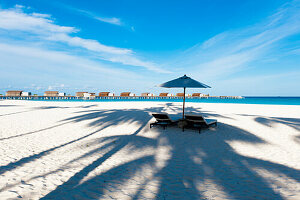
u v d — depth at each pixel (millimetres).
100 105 19250
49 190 2346
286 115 10828
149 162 3445
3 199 2092
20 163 3291
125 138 5363
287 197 2230
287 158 3691
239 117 9703
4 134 5621
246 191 2385
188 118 6594
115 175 2850
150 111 12836
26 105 18531
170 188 2465
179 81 6695
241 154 3949
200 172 3000
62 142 4848
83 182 2592
